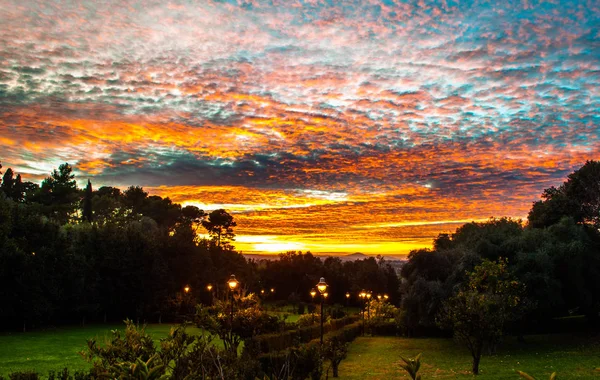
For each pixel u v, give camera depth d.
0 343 28.14
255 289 73.44
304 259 88.25
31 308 36.59
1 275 35.09
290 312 60.00
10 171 87.00
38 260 38.12
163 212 92.19
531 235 32.62
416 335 39.94
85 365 20.22
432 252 35.12
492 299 19.39
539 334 32.34
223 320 19.12
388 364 21.69
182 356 7.62
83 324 41.75
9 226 37.56
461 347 28.05
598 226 36.25
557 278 30.44
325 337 26.86
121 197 90.38
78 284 41.78
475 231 39.34
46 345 27.69
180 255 54.09
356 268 92.88
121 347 8.92
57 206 63.53
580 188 37.84
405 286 35.38
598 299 31.52
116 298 46.91
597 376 14.66
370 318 44.97
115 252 46.88
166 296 48.88
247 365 10.14
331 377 17.94
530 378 3.00
